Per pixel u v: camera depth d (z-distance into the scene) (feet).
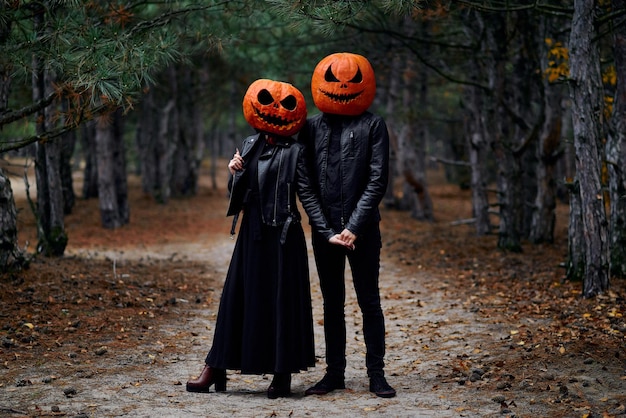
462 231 59.26
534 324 22.45
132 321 23.35
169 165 96.78
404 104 65.41
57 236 37.45
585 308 24.09
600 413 13.64
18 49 20.15
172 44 20.71
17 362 17.72
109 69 18.57
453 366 18.26
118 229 61.46
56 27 19.74
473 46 40.52
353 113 14.98
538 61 43.52
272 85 15.17
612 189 29.32
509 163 44.06
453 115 83.71
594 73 25.23
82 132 94.27
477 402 14.83
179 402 14.98
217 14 27.68
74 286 27.32
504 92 46.83
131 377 17.01
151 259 42.16
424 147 70.85
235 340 15.46
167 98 97.91
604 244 25.68
